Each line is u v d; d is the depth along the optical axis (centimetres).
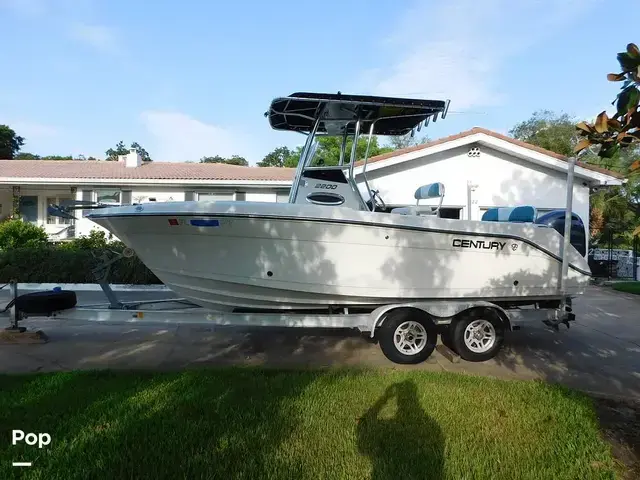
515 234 583
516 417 380
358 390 432
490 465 309
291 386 440
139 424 352
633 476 308
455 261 569
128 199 1661
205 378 457
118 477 286
